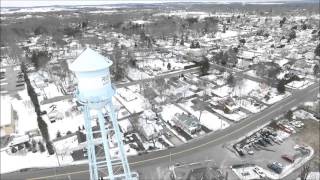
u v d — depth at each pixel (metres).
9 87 82.75
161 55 111.62
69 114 63.84
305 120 58.91
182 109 65.44
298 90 74.06
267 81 79.19
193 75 86.56
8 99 73.94
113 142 51.00
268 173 42.94
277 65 86.62
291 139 52.12
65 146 51.47
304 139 52.00
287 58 99.81
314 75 84.00
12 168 46.69
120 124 58.69
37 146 52.44
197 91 74.75
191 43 127.62
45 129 52.16
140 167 45.44
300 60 94.62
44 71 92.81
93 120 58.06
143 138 53.56
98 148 47.31
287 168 44.06
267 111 62.94
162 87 72.31
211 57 103.50
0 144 53.66
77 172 44.69
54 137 54.91
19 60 105.38
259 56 102.44
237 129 55.97
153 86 73.94
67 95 75.50
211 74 87.62
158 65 98.56
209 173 42.41
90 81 20.83
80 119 61.59
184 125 56.09
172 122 59.22
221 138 53.03
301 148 48.91
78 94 21.98
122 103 68.75
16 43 125.06
